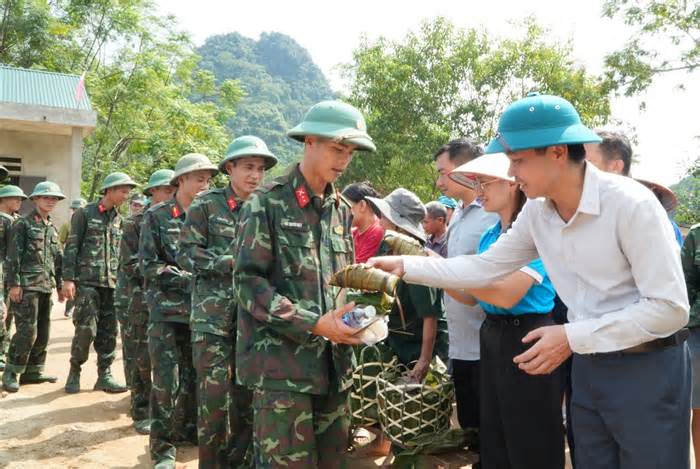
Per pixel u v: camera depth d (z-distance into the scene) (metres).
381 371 3.96
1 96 19.38
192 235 4.07
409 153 22.33
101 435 5.20
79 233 6.45
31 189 21.22
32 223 6.75
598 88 19.67
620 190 2.22
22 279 6.58
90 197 28.72
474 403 3.72
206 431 3.84
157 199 5.77
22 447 4.89
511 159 2.35
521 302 2.95
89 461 4.63
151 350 4.45
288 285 2.86
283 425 2.80
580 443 2.49
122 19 29.83
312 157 2.87
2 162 21.02
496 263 2.75
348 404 3.08
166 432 4.36
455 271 2.79
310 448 2.84
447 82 22.89
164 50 31.66
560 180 2.29
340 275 2.71
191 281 4.37
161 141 28.80
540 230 2.49
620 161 3.21
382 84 22.95
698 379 3.82
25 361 6.56
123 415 5.77
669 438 2.27
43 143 21.41
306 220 2.92
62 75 20.95
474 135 23.11
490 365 3.11
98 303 6.54
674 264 2.14
